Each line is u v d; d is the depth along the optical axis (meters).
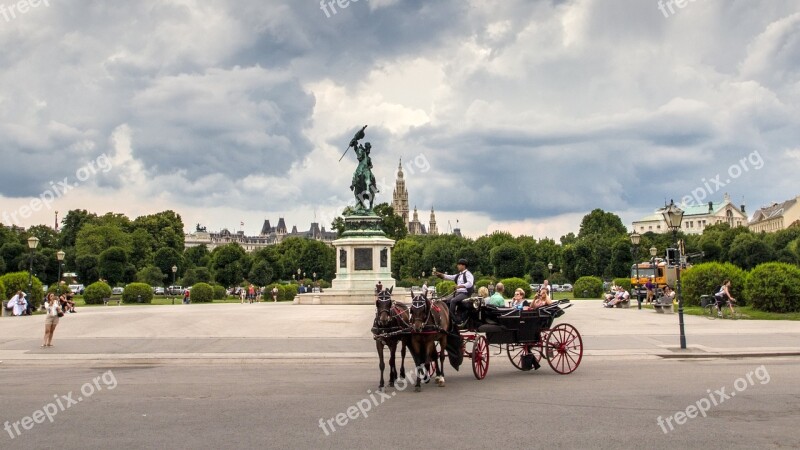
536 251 172.12
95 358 24.69
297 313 46.44
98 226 145.50
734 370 20.14
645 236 170.88
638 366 21.59
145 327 36.38
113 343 29.39
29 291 51.69
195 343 29.19
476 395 16.39
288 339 30.64
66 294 49.72
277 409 14.75
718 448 10.97
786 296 41.72
